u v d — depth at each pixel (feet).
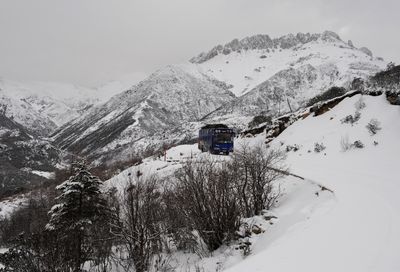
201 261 50.31
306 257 31.37
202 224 54.80
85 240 54.65
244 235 52.13
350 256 30.12
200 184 57.06
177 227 58.13
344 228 37.58
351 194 52.37
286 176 76.38
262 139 135.74
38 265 49.88
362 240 33.37
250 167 64.80
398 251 29.84
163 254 58.49
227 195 56.34
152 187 62.90
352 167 75.20
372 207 44.19
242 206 62.54
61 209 52.70
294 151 104.68
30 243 55.57
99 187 56.29
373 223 37.88
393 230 34.99
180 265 51.72
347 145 89.15
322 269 28.37
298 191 65.87
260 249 45.09
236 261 44.80
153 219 56.13
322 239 35.40
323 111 122.52
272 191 72.13
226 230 54.08
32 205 104.53
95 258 55.47
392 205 44.09
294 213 53.26
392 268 26.96
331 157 87.97
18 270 50.88
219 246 54.08
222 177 59.47
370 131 90.38
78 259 51.06
